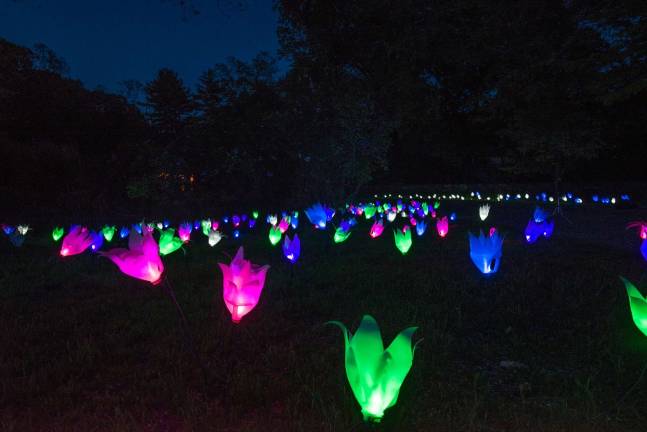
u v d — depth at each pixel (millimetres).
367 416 2820
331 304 7008
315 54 27688
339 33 27781
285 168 35406
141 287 8617
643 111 24391
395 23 26859
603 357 4961
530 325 6086
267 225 23156
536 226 12695
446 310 6719
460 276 9141
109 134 38625
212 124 34375
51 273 10172
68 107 37250
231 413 3656
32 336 5695
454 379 4453
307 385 4145
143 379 4367
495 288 8062
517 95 20141
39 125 36156
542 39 17391
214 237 13555
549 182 48906
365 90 27203
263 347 5430
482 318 6383
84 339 5324
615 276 8695
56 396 4012
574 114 20141
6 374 4516
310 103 28125
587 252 11992
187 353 5039
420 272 9453
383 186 58719
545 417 3646
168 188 33438
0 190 27828
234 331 5812
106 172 34812
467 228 18859
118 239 16688
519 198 43969
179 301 7430
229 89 34750
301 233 17922
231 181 36062
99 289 8664
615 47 15203
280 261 11477
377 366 2721
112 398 3959
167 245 8156
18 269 10875
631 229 17734
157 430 3516
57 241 16094
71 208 30297
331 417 3537
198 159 34094
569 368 4742
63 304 7500
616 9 14500
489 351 5145
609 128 25719
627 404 3854
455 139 46281
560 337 5602
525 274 9062
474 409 3580
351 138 26734
